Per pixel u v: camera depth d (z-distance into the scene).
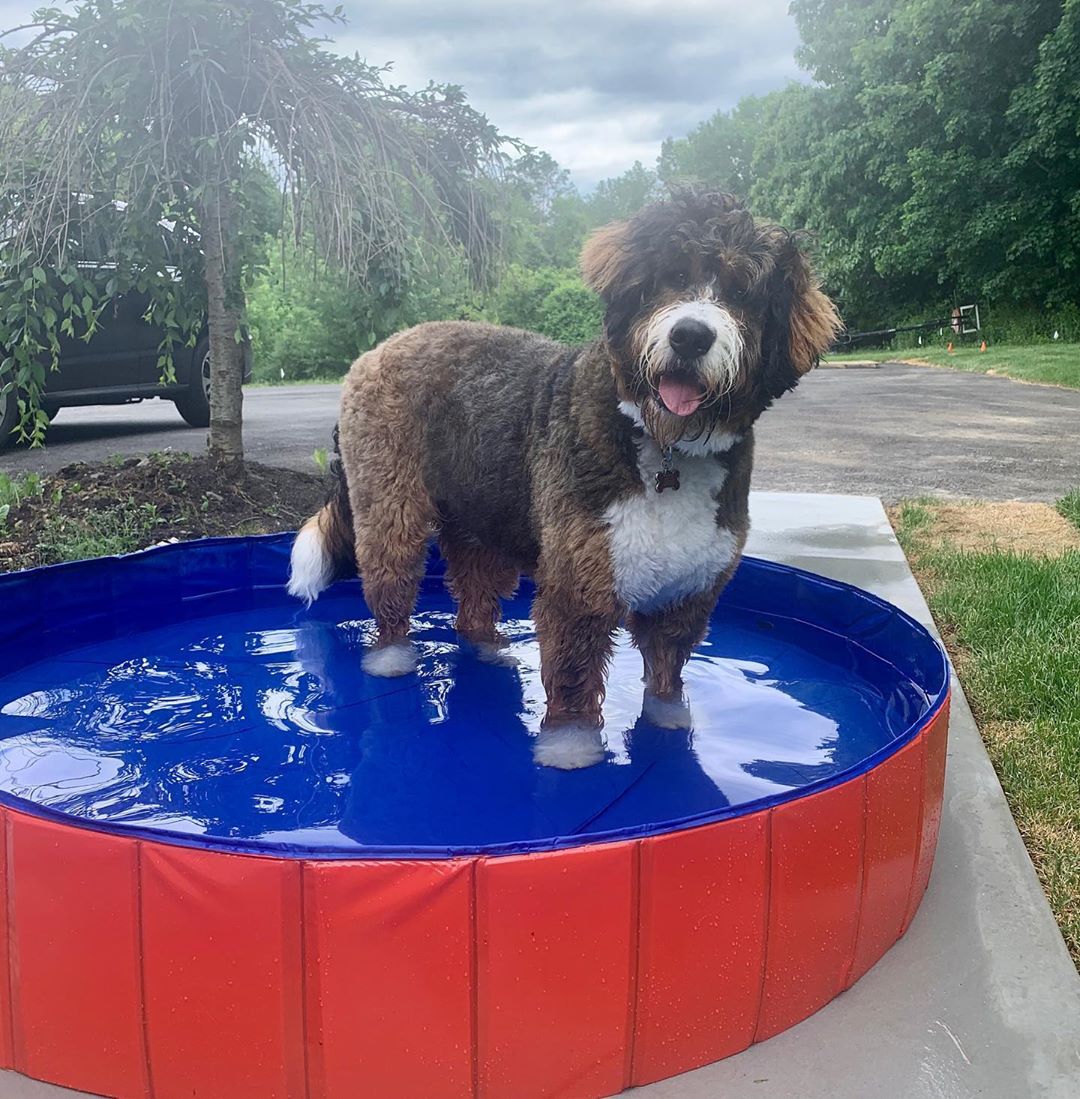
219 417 6.48
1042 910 2.60
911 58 30.47
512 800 3.11
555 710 3.44
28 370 6.04
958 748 3.41
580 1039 2.00
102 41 5.54
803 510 6.67
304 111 5.58
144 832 1.95
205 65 5.48
